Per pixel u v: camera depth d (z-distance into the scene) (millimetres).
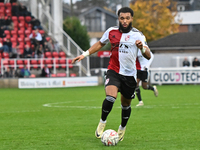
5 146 19875
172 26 157250
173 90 63500
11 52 81938
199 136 22188
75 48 88500
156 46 117062
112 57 20125
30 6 99688
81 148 18938
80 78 77562
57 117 31906
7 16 89875
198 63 89562
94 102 45094
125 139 21375
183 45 115062
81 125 27125
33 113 35062
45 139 21766
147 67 38844
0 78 75062
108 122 28281
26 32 88438
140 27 150625
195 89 65375
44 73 78562
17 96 55625
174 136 22234
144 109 36812
